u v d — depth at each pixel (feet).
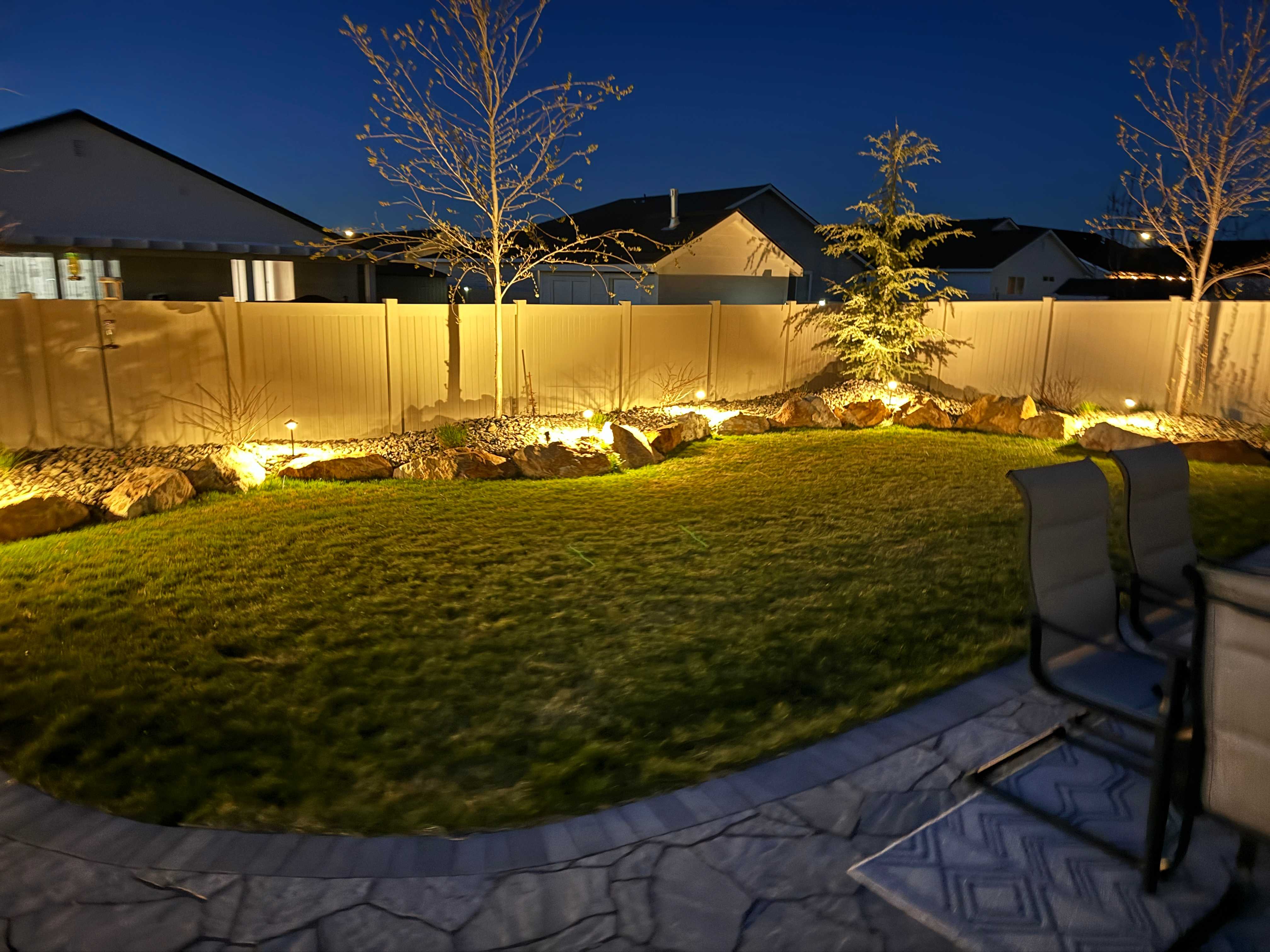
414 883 9.18
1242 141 37.37
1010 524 23.58
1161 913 8.54
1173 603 11.75
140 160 62.03
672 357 43.34
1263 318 36.86
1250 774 7.38
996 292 103.55
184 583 18.93
